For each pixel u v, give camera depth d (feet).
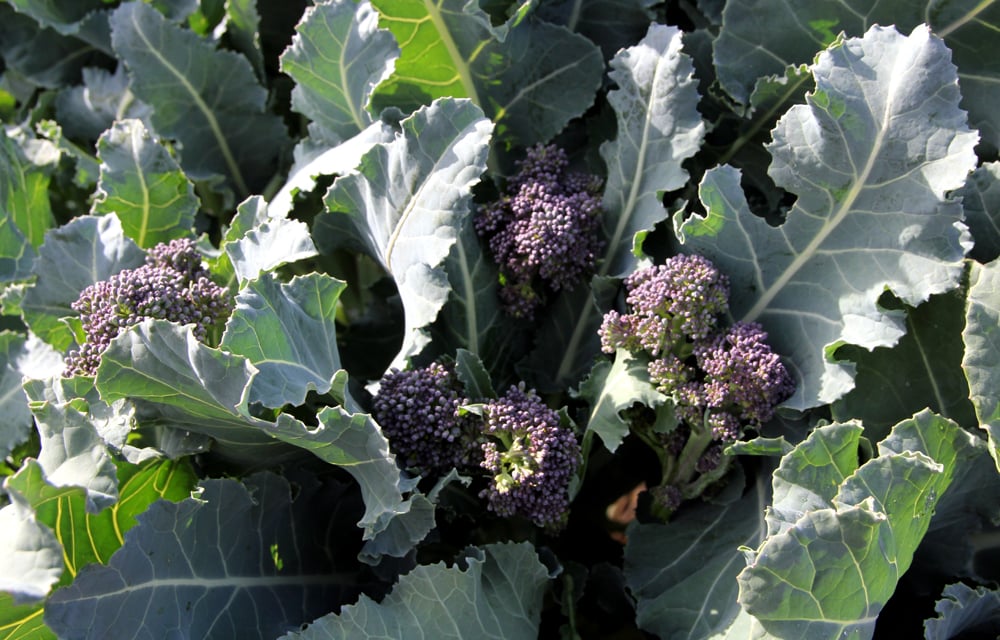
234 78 2.87
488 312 2.60
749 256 2.45
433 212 2.43
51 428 2.29
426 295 2.44
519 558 2.44
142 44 2.81
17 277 2.72
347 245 2.68
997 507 2.41
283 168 2.97
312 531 2.52
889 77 2.34
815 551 2.18
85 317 2.40
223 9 3.01
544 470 2.39
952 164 2.31
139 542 2.27
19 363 2.64
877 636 2.50
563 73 2.66
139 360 2.24
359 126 2.65
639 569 2.52
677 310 2.39
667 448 2.50
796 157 2.39
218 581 2.37
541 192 2.55
